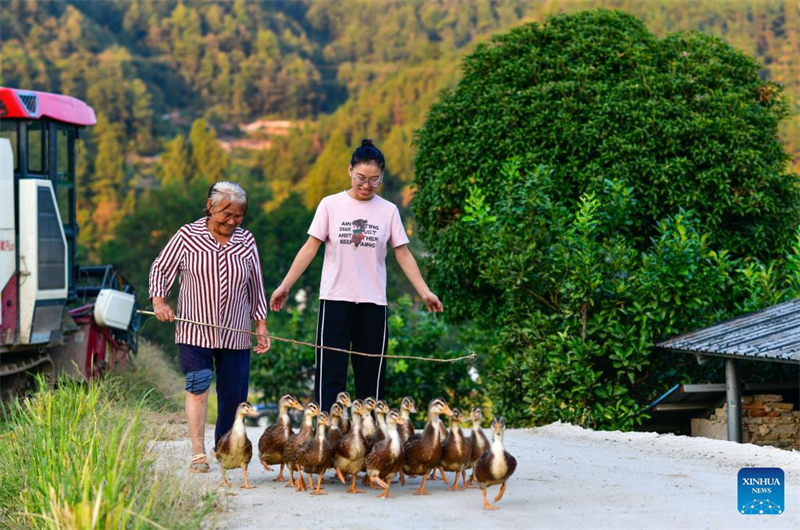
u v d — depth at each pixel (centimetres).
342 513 818
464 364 2267
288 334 2488
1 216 1483
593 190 1733
